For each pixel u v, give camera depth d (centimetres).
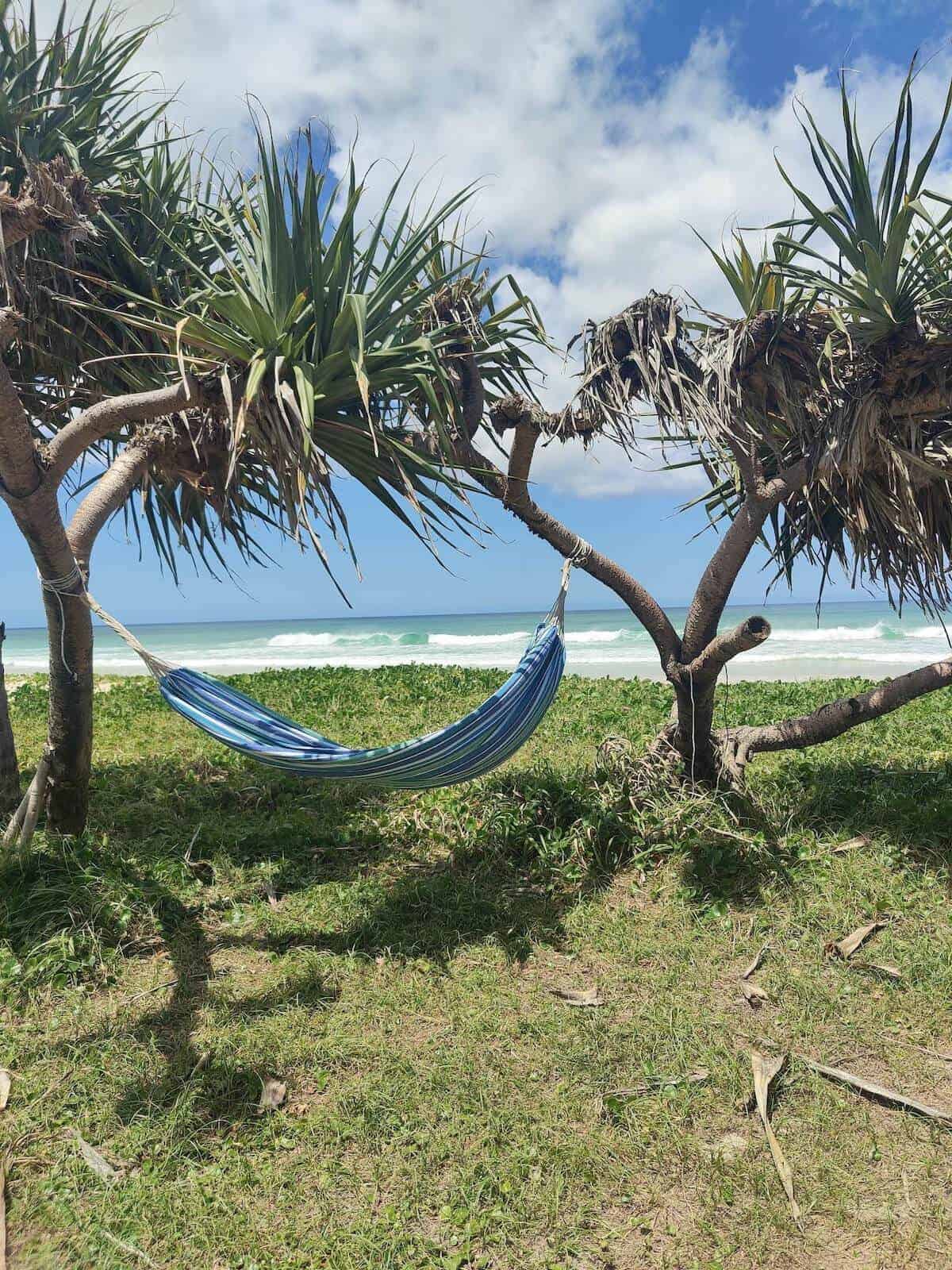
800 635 3662
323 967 525
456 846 705
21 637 6719
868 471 662
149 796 835
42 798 605
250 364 528
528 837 682
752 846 638
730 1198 336
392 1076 420
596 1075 416
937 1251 312
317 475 520
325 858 708
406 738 1144
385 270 583
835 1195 338
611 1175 351
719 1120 386
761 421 666
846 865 634
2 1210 322
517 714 560
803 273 602
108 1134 377
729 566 679
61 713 598
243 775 917
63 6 699
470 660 3014
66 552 565
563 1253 313
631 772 733
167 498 796
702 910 589
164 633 6700
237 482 726
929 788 769
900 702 731
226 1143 372
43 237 651
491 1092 404
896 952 523
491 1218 329
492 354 692
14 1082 407
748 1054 428
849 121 541
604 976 520
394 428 636
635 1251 315
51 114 680
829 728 748
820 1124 380
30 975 482
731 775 730
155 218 713
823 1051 434
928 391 605
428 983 510
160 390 589
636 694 1491
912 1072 416
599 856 662
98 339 705
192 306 686
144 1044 441
